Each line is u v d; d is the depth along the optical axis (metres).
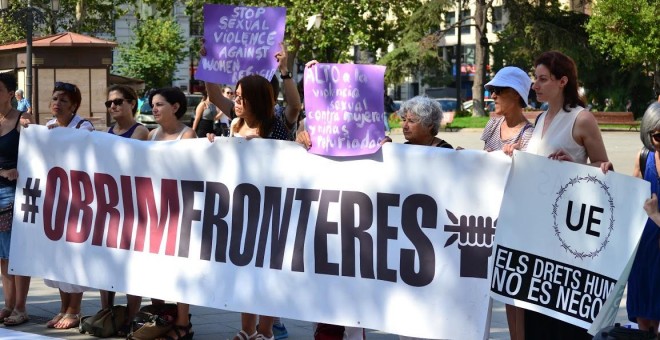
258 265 6.19
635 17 43.41
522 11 46.66
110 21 48.69
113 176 6.74
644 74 50.41
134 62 50.62
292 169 6.06
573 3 51.19
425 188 5.66
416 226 5.70
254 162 6.19
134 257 6.67
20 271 7.14
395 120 41.59
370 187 5.81
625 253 5.09
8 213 7.18
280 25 6.61
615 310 5.03
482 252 5.54
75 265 6.91
